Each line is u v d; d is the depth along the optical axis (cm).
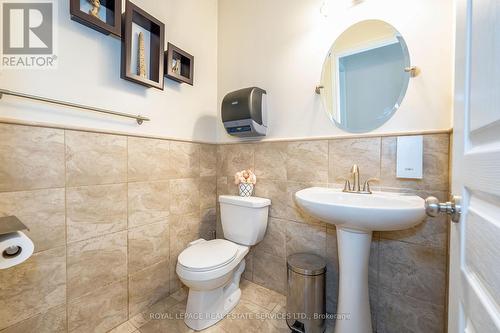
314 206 97
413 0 111
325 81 138
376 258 120
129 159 132
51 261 102
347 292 105
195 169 174
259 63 168
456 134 54
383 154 118
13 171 92
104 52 121
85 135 113
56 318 104
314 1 143
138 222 136
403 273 114
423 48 109
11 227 74
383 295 119
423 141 108
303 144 146
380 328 120
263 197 164
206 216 183
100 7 119
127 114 129
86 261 113
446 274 103
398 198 102
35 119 98
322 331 125
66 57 107
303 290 122
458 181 52
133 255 134
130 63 124
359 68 127
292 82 152
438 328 105
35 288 98
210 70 188
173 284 157
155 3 145
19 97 94
